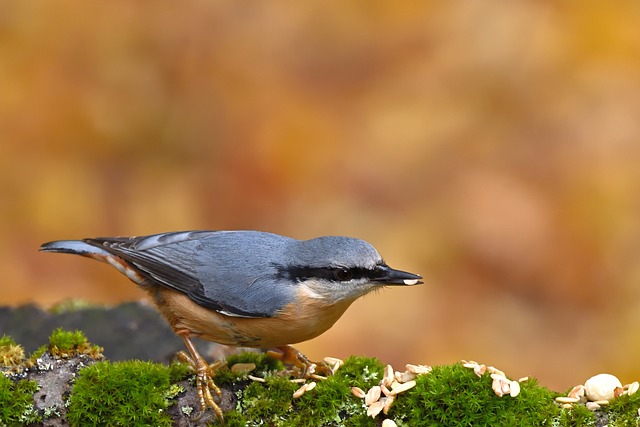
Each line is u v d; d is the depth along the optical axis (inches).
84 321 378.3
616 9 556.7
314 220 517.0
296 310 285.0
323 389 268.1
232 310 286.4
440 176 527.5
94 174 525.0
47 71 540.7
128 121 539.2
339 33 573.3
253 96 553.3
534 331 474.6
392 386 263.1
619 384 261.4
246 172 534.3
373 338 460.1
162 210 520.4
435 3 579.5
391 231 509.0
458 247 501.7
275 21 575.8
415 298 477.1
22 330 370.3
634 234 500.1
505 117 543.5
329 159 536.1
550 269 494.0
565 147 528.4
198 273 293.0
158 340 364.5
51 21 550.3
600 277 490.9
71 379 271.1
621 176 517.0
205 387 272.1
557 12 564.7
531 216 506.3
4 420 263.6
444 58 562.6
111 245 316.8
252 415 268.5
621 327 474.6
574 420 256.2
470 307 482.6
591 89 544.4
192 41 562.9
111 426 263.1
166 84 552.1
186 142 540.7
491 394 257.0
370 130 543.5
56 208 511.5
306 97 554.9
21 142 523.8
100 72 546.0
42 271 494.6
